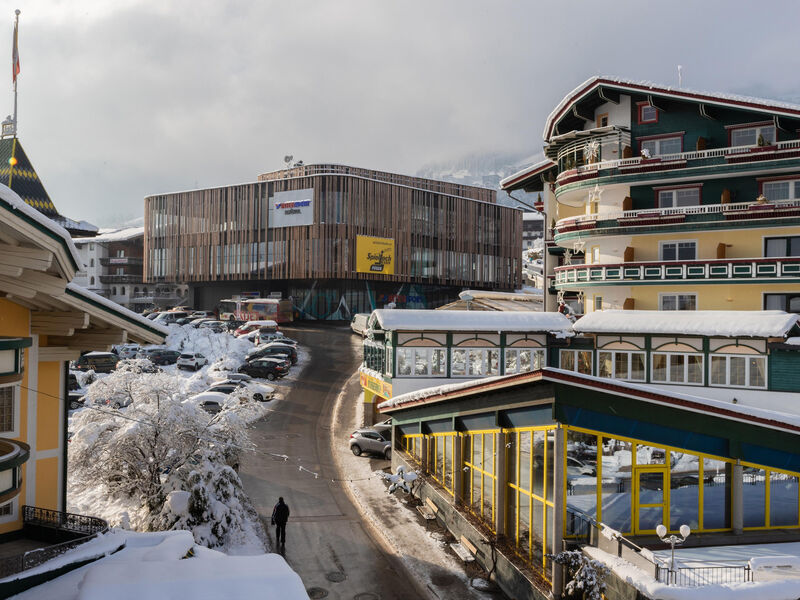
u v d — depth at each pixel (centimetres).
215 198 9400
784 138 3070
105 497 2255
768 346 2802
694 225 3172
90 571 998
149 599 903
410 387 3372
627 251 3347
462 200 9912
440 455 2406
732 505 1524
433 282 9444
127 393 2133
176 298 10850
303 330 7512
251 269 9006
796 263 2945
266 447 3253
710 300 3191
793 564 1213
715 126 3222
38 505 1353
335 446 3331
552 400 1505
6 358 1141
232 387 4128
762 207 3000
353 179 8569
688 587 1144
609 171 3344
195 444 2098
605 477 1500
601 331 3198
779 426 1488
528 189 5222
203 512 1908
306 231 8575
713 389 2936
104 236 11444
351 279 8744
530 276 11744
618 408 1488
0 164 3431
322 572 1830
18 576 1045
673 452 1507
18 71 1650
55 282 1134
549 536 1551
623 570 1258
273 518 1997
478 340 3444
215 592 932
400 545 2048
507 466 1833
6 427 1284
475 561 1914
